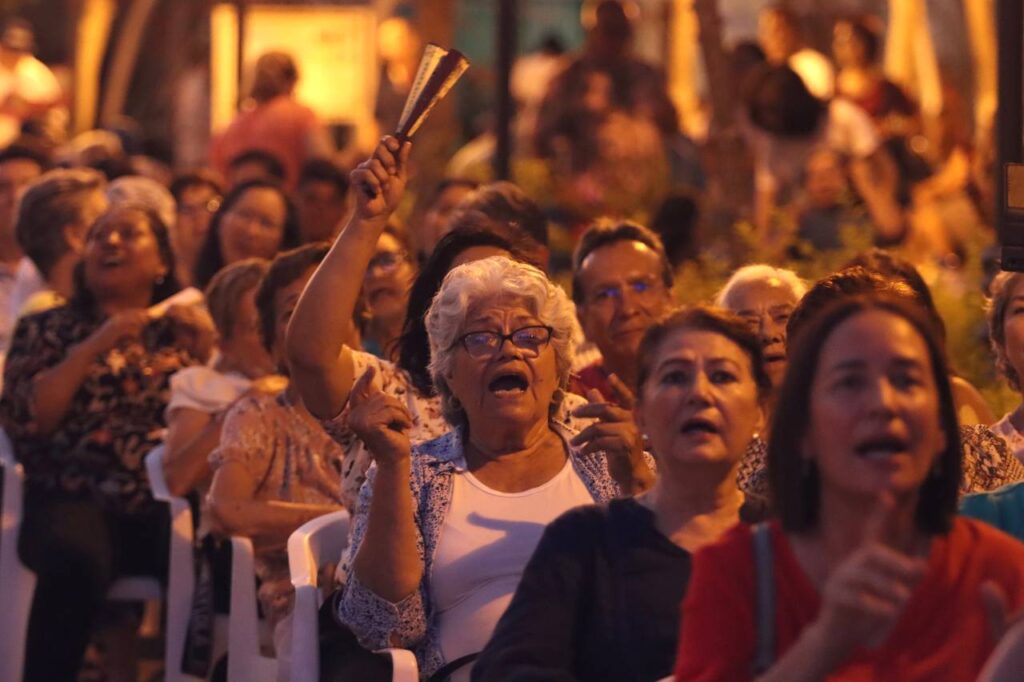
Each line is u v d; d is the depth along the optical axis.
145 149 21.95
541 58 24.39
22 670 9.28
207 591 8.47
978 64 20.34
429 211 11.54
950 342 11.18
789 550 4.22
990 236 13.55
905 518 4.20
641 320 8.27
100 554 9.43
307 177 13.05
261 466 8.13
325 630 6.56
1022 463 7.07
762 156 15.62
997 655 3.96
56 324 9.88
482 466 6.40
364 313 8.01
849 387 4.09
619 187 15.90
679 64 23.19
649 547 5.25
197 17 28.73
